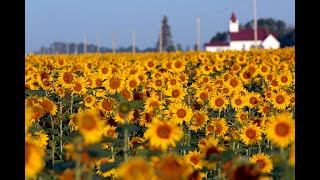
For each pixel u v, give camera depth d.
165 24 149.12
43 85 13.11
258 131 8.26
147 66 20.02
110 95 11.28
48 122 10.31
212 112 11.15
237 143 8.49
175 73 17.92
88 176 4.32
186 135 7.95
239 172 4.27
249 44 115.88
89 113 4.61
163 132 5.05
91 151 4.44
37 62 31.95
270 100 11.46
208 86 13.34
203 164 6.48
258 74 18.44
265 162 6.20
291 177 4.38
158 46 145.12
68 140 8.34
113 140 5.44
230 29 139.00
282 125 5.34
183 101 12.14
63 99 12.26
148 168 4.03
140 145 5.54
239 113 10.18
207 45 120.38
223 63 26.73
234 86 13.30
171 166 4.15
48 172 5.54
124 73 15.34
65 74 12.21
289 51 36.28
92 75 14.95
